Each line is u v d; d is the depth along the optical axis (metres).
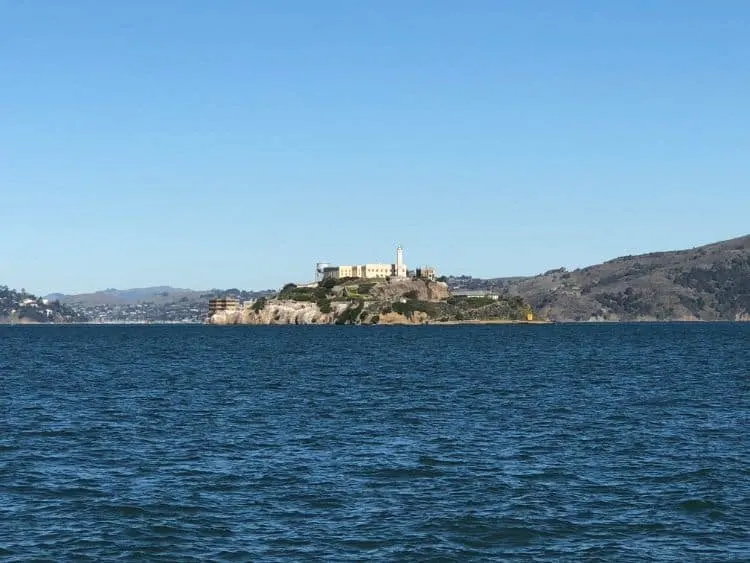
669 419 66.75
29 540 35.09
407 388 93.81
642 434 59.41
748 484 43.78
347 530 36.31
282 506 40.12
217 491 43.00
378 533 35.91
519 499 41.22
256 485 44.22
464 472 47.16
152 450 54.12
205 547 34.28
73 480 45.53
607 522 37.41
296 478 45.78
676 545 34.38
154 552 33.66
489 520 37.66
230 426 64.38
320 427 63.69
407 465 49.00
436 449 54.06
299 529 36.50
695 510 39.09
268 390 92.50
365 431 61.53
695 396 83.06
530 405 76.75
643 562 32.47
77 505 40.31
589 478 45.56
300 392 90.06
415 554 33.34
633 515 38.44
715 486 43.31
